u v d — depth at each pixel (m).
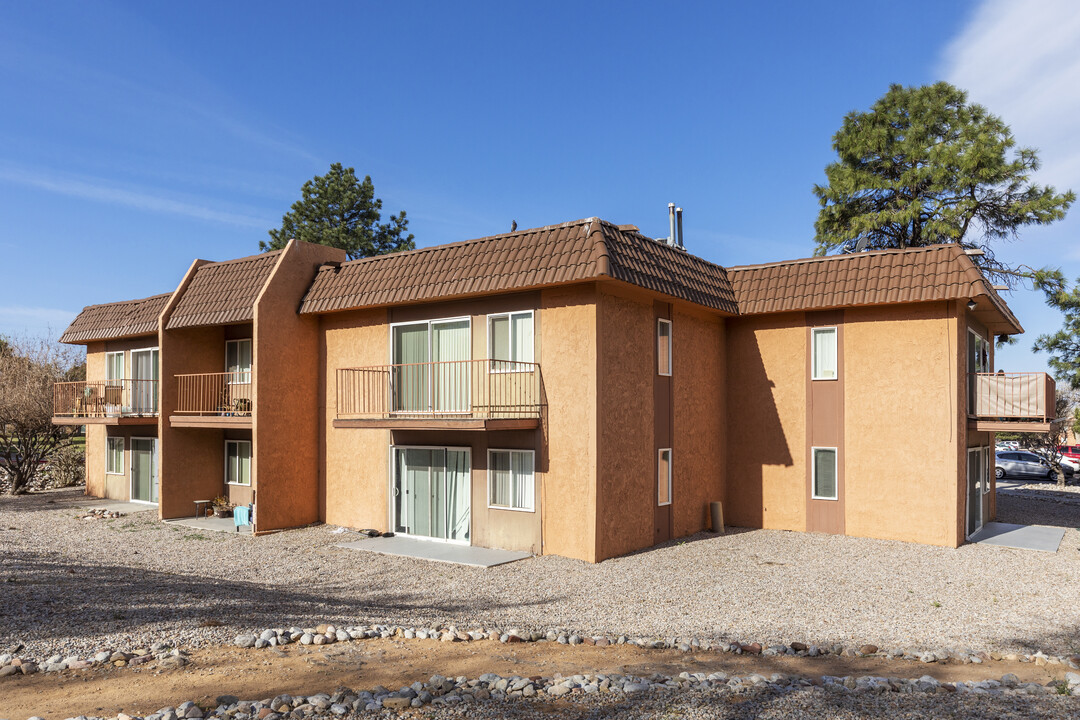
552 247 14.52
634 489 15.27
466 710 6.44
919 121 29.23
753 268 18.62
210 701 6.50
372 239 42.22
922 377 16.28
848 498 17.16
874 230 29.41
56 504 22.94
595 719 6.32
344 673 7.45
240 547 15.63
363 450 17.66
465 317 15.81
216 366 20.84
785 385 18.14
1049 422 16.23
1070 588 12.39
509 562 14.10
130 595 10.26
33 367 27.75
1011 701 6.88
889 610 11.06
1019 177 27.33
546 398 14.79
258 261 19.19
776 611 10.96
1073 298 27.27
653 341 16.12
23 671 7.14
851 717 6.42
